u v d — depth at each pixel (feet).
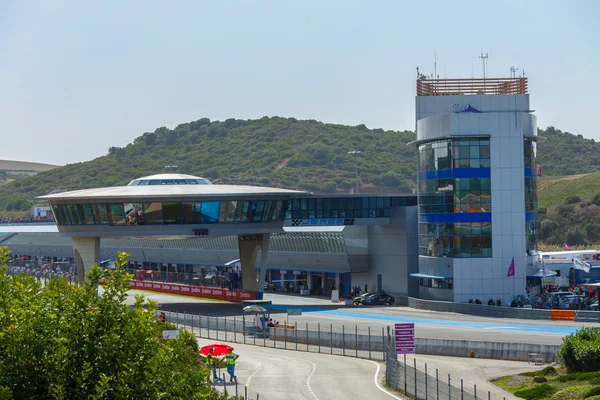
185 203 309.01
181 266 501.56
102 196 302.45
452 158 310.86
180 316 266.57
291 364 196.75
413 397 156.25
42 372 73.77
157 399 73.92
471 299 302.86
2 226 648.38
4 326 74.54
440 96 336.08
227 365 172.65
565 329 236.63
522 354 194.49
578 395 145.79
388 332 190.90
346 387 167.43
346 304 335.06
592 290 302.45
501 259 308.40
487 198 309.42
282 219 331.98
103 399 73.26
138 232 309.63
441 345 205.16
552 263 334.65
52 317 76.84
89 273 81.25
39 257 598.34
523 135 312.91
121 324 78.02
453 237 310.04
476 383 166.61
